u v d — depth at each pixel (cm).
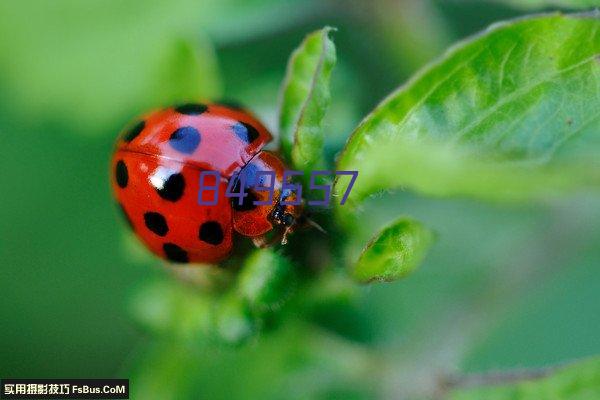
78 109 9
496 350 8
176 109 7
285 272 7
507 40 6
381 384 7
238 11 8
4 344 10
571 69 6
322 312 7
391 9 8
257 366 7
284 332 7
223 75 8
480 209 8
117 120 8
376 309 8
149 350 7
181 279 7
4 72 9
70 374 10
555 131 6
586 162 6
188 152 7
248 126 7
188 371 7
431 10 8
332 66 6
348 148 6
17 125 9
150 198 7
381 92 8
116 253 9
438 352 7
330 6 8
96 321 10
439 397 7
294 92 6
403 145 6
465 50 6
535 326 8
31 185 9
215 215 7
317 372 7
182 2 8
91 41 8
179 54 7
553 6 7
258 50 8
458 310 8
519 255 8
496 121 6
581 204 8
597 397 7
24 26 9
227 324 7
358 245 6
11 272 9
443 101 6
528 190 6
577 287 8
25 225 9
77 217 9
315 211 6
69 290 9
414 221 6
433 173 6
